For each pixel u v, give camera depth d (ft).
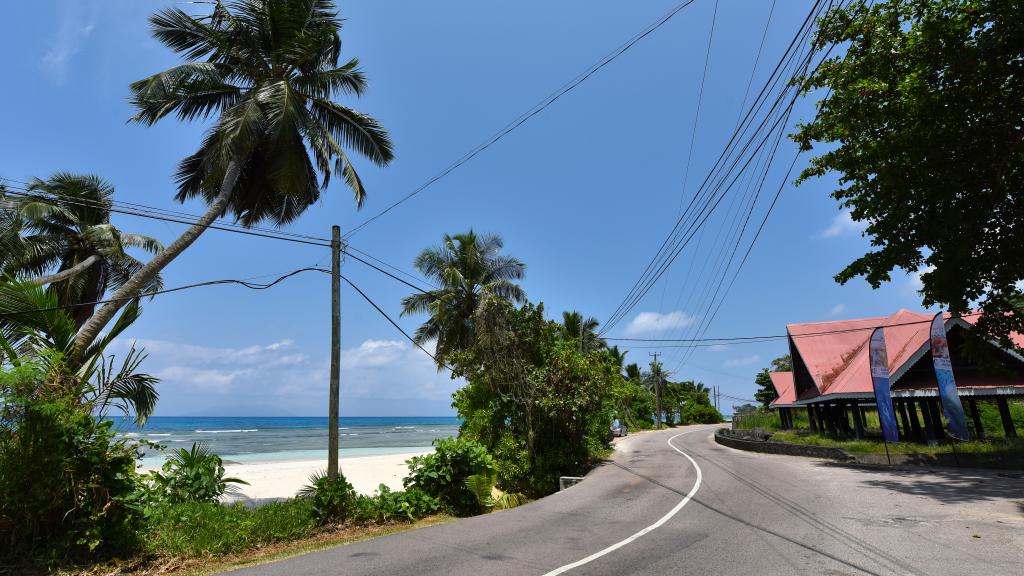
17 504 21.31
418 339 98.07
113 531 23.41
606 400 75.46
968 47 31.32
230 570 22.04
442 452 41.16
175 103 50.08
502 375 60.70
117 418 26.73
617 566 20.24
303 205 60.44
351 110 55.36
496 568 20.34
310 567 21.44
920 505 31.42
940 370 54.90
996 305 36.70
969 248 34.37
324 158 53.01
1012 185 34.22
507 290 95.30
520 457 57.72
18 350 28.71
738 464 61.21
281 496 54.65
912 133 35.22
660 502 36.37
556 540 25.25
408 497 37.06
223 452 139.23
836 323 92.73
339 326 38.70
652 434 160.35
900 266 38.70
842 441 76.54
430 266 96.27
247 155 48.62
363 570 20.61
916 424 79.00
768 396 198.18
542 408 59.67
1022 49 30.45
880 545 22.24
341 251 40.60
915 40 34.76
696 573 18.97
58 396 23.99
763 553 21.44
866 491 37.65
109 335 33.27
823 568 19.13
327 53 54.13
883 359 61.05
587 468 64.64
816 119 40.88
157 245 72.18
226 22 50.14
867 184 41.06
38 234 63.62
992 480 41.50
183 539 25.22
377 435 252.01
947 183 33.76
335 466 35.78
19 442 22.07
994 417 97.60
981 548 21.36
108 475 23.61
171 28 48.75
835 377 82.07
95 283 65.41
